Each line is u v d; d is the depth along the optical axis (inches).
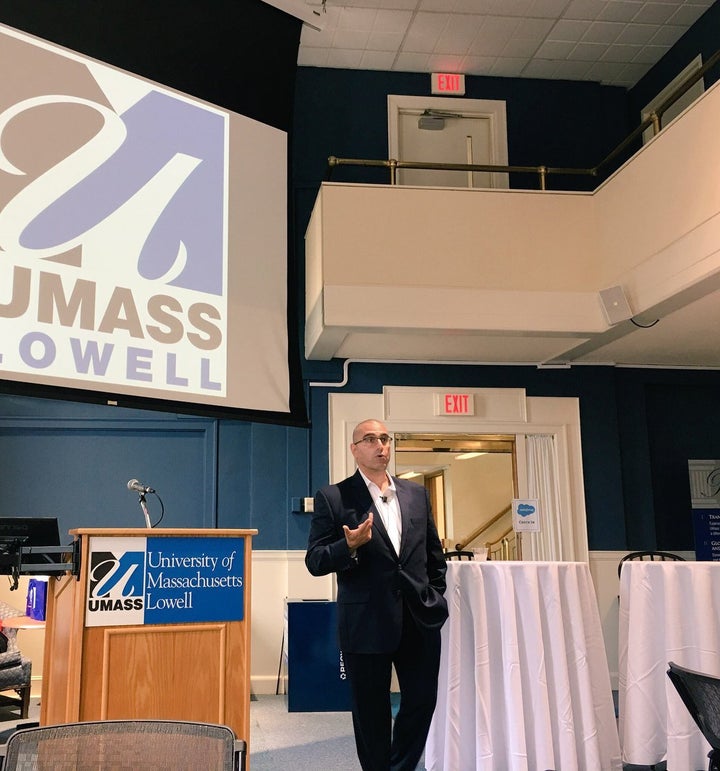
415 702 121.3
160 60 143.3
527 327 218.7
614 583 257.8
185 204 141.2
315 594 243.6
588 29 260.2
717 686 73.7
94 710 98.1
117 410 246.8
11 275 114.9
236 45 158.2
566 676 128.2
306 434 251.9
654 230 199.5
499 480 262.5
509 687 126.6
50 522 111.5
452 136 283.6
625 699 137.5
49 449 243.6
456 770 126.8
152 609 103.5
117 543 102.7
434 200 222.2
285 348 153.3
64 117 126.3
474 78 285.3
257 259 152.1
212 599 107.7
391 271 217.0
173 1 147.5
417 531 124.0
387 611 117.6
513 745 124.9
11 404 240.8
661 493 276.1
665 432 280.8
